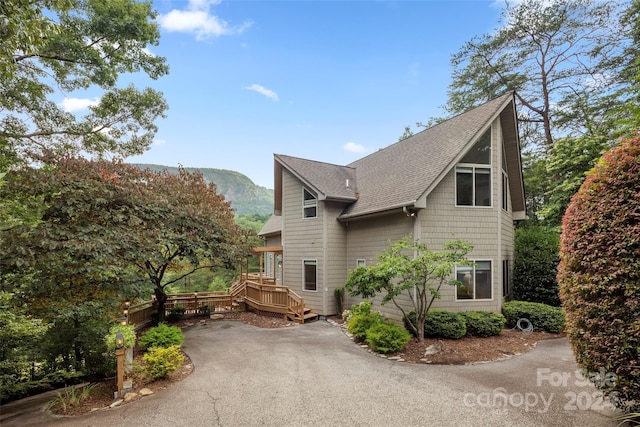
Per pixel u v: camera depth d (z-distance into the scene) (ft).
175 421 15.89
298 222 49.60
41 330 22.47
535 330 33.32
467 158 36.91
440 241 35.32
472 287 35.35
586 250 14.06
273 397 18.54
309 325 40.68
